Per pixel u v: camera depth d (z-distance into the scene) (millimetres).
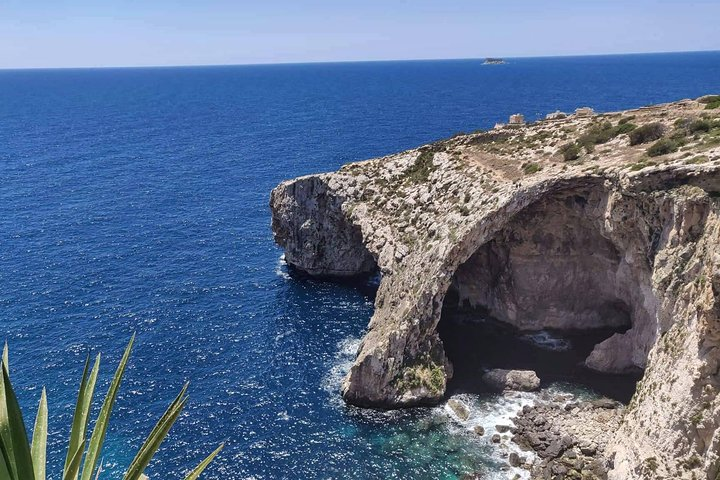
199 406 49750
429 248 58781
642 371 52406
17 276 76188
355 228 77375
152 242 91438
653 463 35406
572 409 48250
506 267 61438
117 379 10867
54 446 44531
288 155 161625
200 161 156500
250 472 42312
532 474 41312
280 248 90375
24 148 174500
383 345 50750
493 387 52375
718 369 33188
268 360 57312
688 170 42250
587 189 53031
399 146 168625
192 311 67812
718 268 32094
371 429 47062
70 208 109000
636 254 49219
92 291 72438
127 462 43094
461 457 43469
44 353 57344
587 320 61000
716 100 73875
